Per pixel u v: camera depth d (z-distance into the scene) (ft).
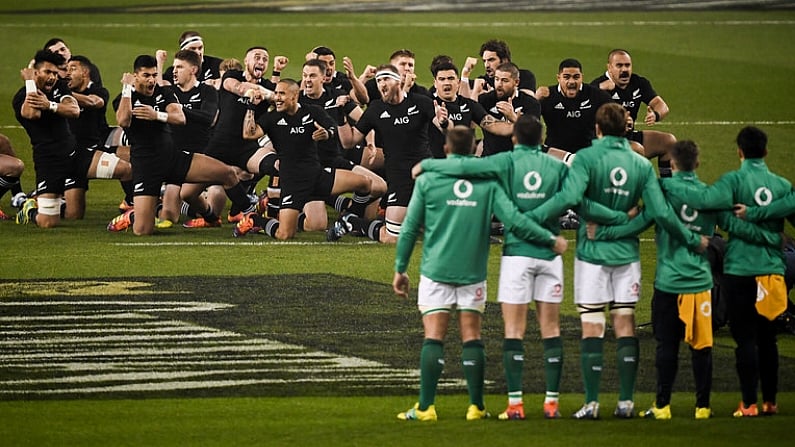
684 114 289.94
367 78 212.23
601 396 119.03
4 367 125.80
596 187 109.50
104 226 195.83
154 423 107.04
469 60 190.60
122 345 133.49
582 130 197.47
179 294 154.10
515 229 107.04
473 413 108.58
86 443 100.63
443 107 181.68
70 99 189.78
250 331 139.13
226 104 199.72
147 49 360.07
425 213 107.96
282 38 384.68
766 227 111.55
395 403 115.14
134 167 188.44
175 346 133.49
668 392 109.09
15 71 326.44
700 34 396.78
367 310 147.95
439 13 442.91
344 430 103.71
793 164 242.99
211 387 119.75
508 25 414.00
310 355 130.82
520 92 194.49
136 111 182.70
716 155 251.60
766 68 343.67
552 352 108.58
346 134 201.16
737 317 111.14
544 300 109.09
